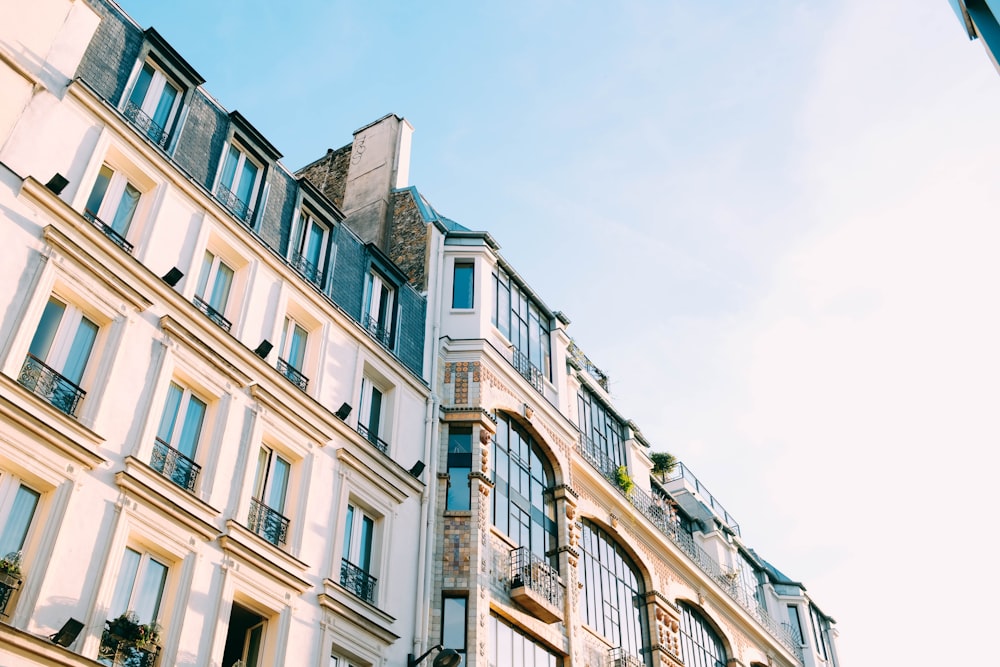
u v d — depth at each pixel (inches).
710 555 1472.7
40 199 623.8
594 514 1115.9
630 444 1311.5
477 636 818.2
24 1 660.7
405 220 1121.4
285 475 750.5
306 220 881.5
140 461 615.8
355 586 761.0
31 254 608.4
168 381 668.1
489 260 1079.6
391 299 954.1
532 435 1040.8
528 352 1101.7
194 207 748.0
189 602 616.1
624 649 1067.9
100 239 652.7
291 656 669.3
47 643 517.3
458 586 842.8
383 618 761.0
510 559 919.7
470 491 904.3
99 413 609.9
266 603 671.1
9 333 578.2
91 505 581.3
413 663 764.0
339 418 799.7
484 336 1008.9
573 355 1274.6
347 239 917.8
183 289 711.7
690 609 1300.4
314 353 818.2
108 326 644.7
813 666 1651.1
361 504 802.8
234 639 661.3
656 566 1226.0
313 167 1310.3
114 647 565.3
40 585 534.3
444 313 1023.0
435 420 922.7
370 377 879.7
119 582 591.2
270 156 849.5
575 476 1105.4
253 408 729.0
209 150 785.6
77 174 658.8
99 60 709.9
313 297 832.9
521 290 1139.3
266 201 826.2
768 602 1654.8
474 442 935.0
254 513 702.5
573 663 935.0
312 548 730.8
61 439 574.2
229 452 695.1
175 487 634.2
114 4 742.5
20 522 552.4
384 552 796.6
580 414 1206.9
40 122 645.3
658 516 1296.8
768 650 1498.5
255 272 782.5
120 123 700.0
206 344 700.7
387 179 1182.3
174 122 760.3
